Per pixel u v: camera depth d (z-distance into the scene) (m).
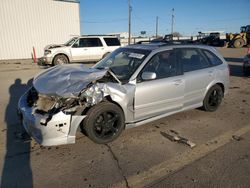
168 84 4.50
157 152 3.75
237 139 4.21
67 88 3.61
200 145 3.98
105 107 3.81
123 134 4.37
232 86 8.75
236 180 3.04
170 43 5.08
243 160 3.51
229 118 5.25
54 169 3.29
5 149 3.81
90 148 3.86
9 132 4.44
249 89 8.25
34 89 4.20
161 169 3.29
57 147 3.88
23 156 3.61
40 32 21.83
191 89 4.96
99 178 3.09
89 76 3.87
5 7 19.86
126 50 5.02
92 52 15.17
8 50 20.58
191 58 5.11
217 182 3.00
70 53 14.60
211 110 5.61
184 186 2.92
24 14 20.78
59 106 3.54
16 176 3.13
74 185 2.95
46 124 3.41
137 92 4.12
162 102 4.50
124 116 4.09
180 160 3.52
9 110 5.77
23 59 21.16
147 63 4.34
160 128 4.66
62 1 22.42
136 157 3.60
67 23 23.17
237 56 21.00
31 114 3.57
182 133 4.44
